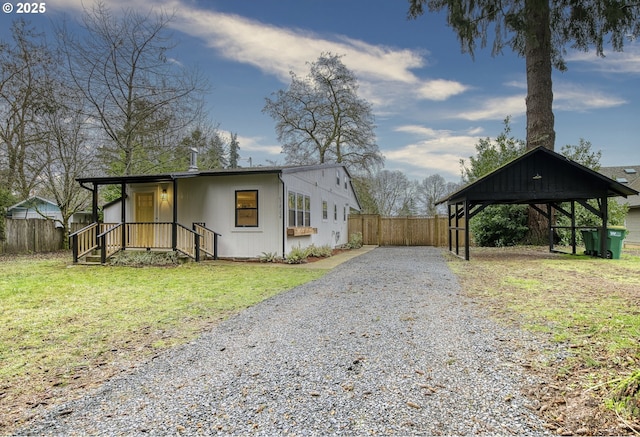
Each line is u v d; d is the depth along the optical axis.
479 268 8.53
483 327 3.86
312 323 4.18
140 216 12.17
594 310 4.39
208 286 6.74
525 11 12.13
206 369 2.94
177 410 2.30
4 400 2.49
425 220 20.11
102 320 4.47
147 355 3.29
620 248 10.05
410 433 2.01
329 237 16.61
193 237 11.45
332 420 2.15
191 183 11.73
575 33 13.05
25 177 15.52
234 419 2.19
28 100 14.61
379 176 32.69
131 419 2.21
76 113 15.72
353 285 6.59
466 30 12.96
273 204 11.09
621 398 2.18
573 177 10.17
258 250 11.17
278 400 2.41
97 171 16.98
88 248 10.83
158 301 5.49
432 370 2.82
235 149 38.94
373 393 2.47
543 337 3.48
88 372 2.94
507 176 10.30
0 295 5.97
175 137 19.33
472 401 2.34
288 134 25.56
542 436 1.95
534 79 13.09
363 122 24.41
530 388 2.48
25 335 3.90
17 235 13.91
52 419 2.23
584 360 2.88
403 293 5.72
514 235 14.84
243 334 3.85
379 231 20.56
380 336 3.66
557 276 7.13
